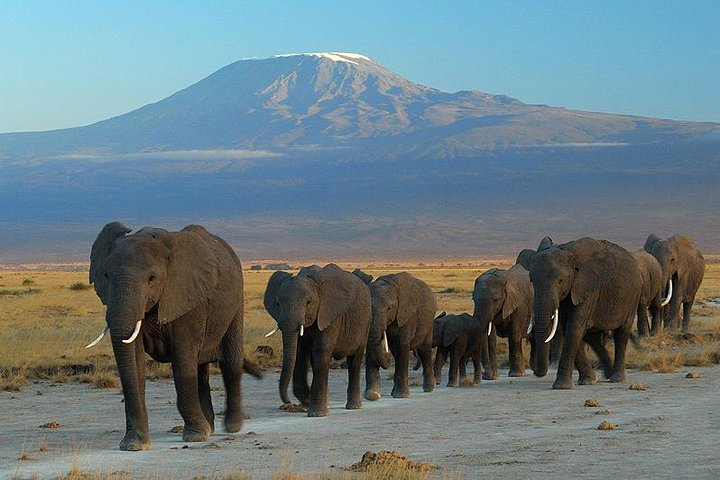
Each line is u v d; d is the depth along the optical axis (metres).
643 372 31.89
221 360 20.27
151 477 16.11
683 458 17.30
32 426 22.27
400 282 26.64
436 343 29.22
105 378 30.00
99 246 18.48
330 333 23.31
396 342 26.83
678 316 46.00
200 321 18.78
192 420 19.41
